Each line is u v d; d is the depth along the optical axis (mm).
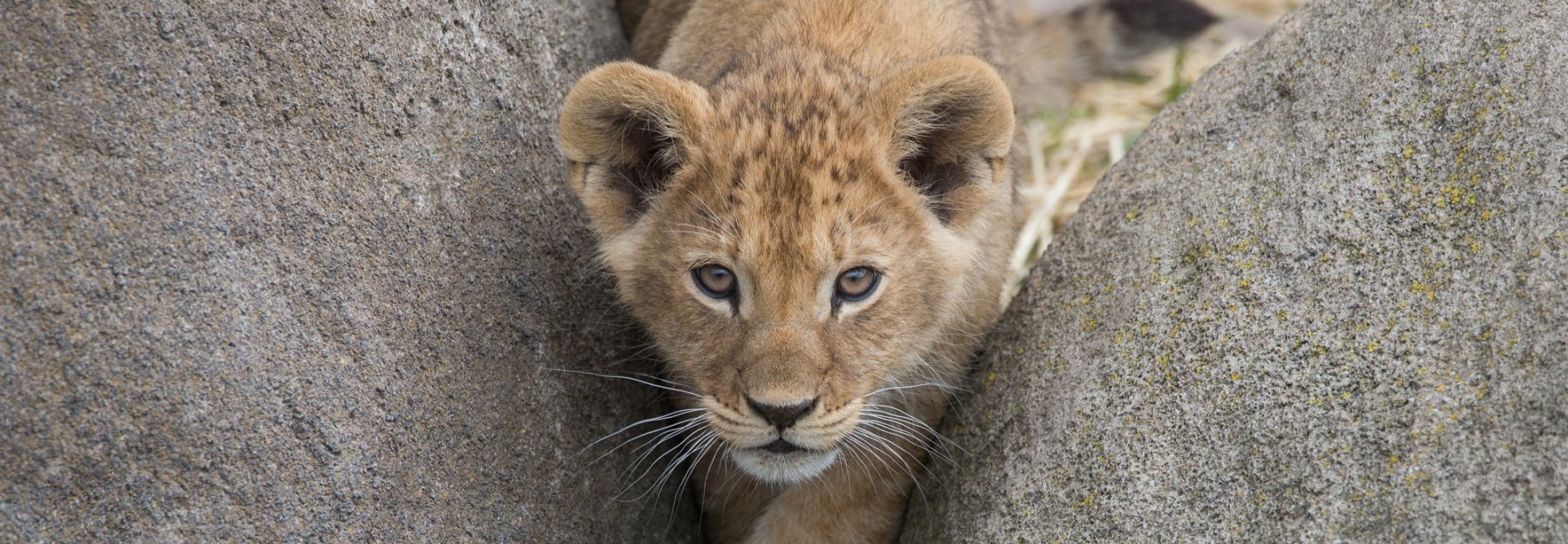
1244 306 6004
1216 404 5871
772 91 7168
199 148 5664
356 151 6254
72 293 5363
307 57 6070
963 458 7336
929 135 7160
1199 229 6492
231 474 5699
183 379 5574
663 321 7246
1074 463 6293
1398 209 5750
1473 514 4973
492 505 6719
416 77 6609
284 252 5887
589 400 7531
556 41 8117
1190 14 13695
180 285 5570
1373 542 5180
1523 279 5211
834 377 6891
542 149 7559
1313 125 6359
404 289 6355
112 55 5465
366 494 6086
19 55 5301
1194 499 5781
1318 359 5645
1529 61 5637
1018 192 9773
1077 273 7246
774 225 6641
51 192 5328
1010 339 7621
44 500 5379
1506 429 5012
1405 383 5363
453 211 6707
